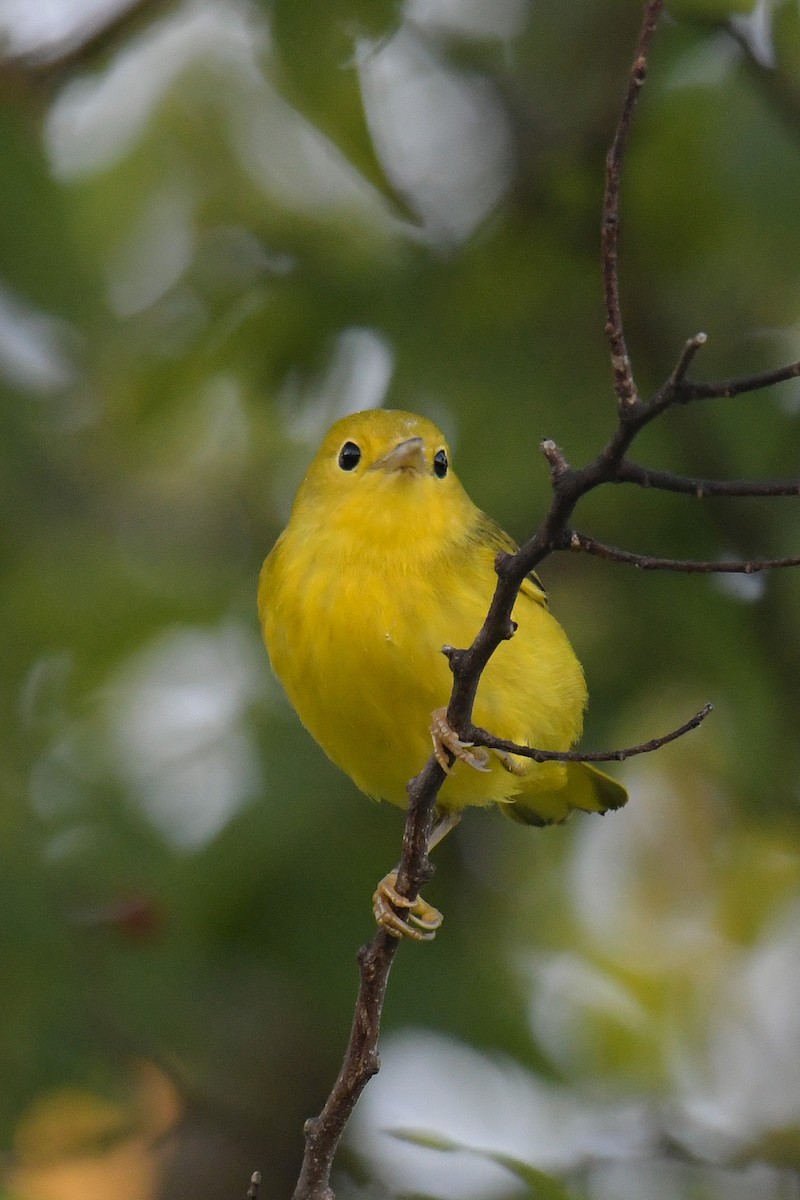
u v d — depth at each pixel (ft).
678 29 37.58
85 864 37.22
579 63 40.37
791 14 36.19
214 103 44.93
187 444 48.78
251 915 37.06
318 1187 21.80
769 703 39.96
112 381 41.65
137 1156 38.78
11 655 41.96
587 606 41.47
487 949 38.58
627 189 39.93
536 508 38.55
